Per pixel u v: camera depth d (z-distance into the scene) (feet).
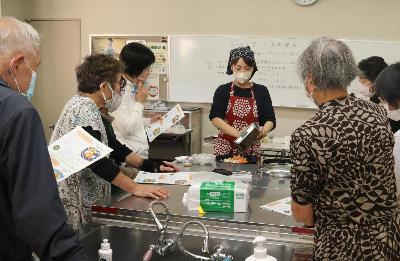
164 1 16.78
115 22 17.35
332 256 4.18
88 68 6.40
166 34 16.90
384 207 4.15
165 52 16.85
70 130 5.80
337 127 3.97
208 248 4.94
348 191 4.06
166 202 5.74
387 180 4.12
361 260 4.11
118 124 8.23
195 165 8.47
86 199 6.18
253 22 16.12
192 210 5.44
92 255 5.29
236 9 16.20
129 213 5.46
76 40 17.84
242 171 7.86
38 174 3.44
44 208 3.39
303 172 4.08
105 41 17.43
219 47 16.39
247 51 9.21
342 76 4.07
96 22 17.53
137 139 8.52
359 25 15.24
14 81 3.89
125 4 17.15
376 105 4.31
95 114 5.99
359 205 4.10
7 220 3.65
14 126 3.42
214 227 5.14
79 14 17.65
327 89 4.17
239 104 9.53
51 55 18.19
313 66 4.15
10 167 3.41
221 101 9.64
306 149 4.01
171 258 5.11
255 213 5.39
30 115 3.50
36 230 3.39
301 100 15.96
